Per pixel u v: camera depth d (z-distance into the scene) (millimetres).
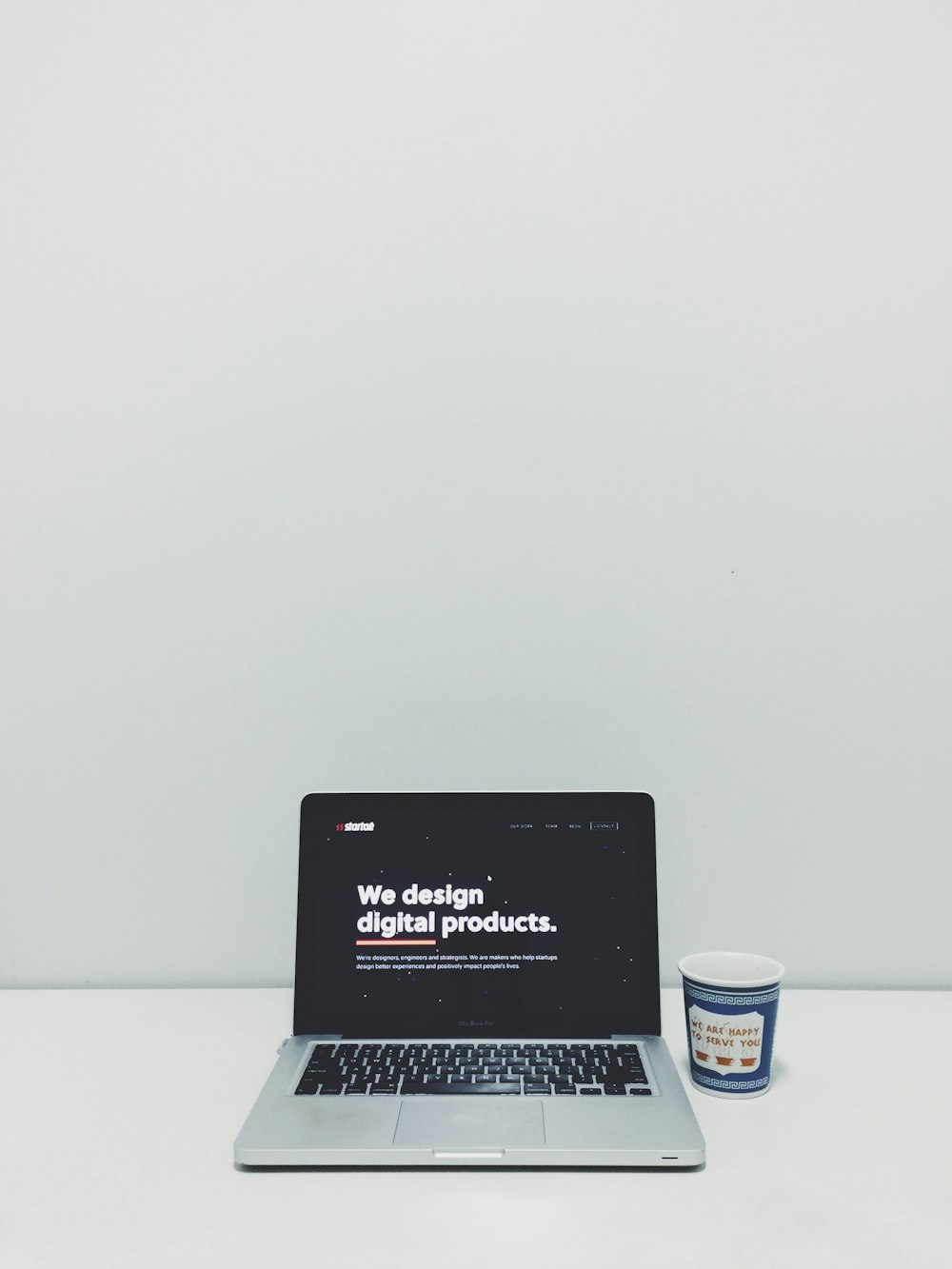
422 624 1105
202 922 1120
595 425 1097
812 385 1089
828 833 1099
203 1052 940
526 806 983
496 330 1101
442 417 1102
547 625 1103
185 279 1108
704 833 1104
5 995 1099
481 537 1103
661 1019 961
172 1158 750
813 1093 851
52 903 1122
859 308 1087
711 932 1106
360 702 1109
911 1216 670
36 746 1117
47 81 1109
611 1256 629
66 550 1113
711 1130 787
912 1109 821
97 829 1119
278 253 1105
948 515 1086
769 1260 624
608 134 1094
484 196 1099
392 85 1102
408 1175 722
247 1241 645
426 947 955
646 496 1096
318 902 965
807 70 1087
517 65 1097
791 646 1096
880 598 1091
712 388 1093
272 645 1109
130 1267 622
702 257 1091
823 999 1069
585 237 1096
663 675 1100
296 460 1107
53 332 1113
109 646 1113
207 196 1108
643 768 1104
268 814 1114
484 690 1105
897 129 1084
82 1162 744
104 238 1109
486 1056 880
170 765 1114
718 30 1090
